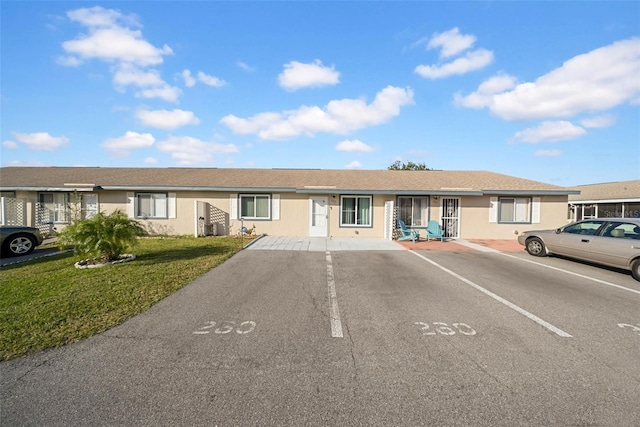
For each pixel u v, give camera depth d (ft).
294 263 29.48
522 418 8.52
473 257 33.45
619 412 8.78
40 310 16.07
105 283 21.33
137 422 8.28
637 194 67.21
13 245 32.81
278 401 9.16
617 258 25.44
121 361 11.37
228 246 38.96
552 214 49.73
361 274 25.35
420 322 15.31
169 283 21.61
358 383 10.09
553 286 22.00
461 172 63.26
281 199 50.75
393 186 50.98
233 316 15.88
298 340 13.24
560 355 12.08
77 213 49.80
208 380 10.20
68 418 8.43
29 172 57.57
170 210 50.83
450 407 8.94
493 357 11.87
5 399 9.19
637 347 12.82
